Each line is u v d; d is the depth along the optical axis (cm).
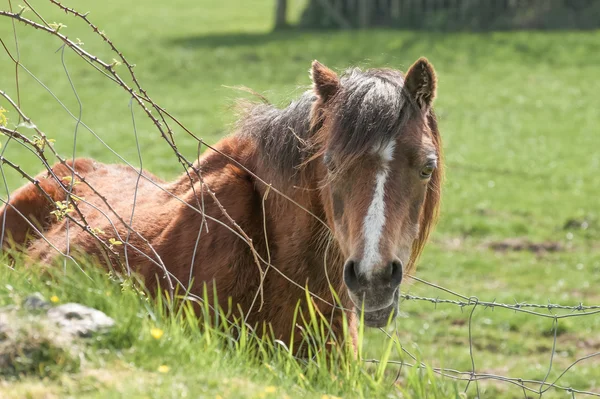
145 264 650
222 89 3431
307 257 617
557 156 2609
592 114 3086
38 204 799
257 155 651
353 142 535
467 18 4428
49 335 458
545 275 1712
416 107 564
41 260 730
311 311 567
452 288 1628
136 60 3891
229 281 610
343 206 550
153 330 487
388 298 519
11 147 2445
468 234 1961
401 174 539
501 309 1510
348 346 588
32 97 3216
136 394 423
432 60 3834
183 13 5472
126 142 2605
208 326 532
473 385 1177
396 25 4600
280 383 507
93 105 3150
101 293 534
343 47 4066
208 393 442
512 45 4025
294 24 4953
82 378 440
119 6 5638
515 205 2155
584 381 1233
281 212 624
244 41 4334
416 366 536
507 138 2805
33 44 4128
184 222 650
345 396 506
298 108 622
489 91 3403
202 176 675
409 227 555
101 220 723
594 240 1930
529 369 1265
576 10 4322
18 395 419
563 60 3822
